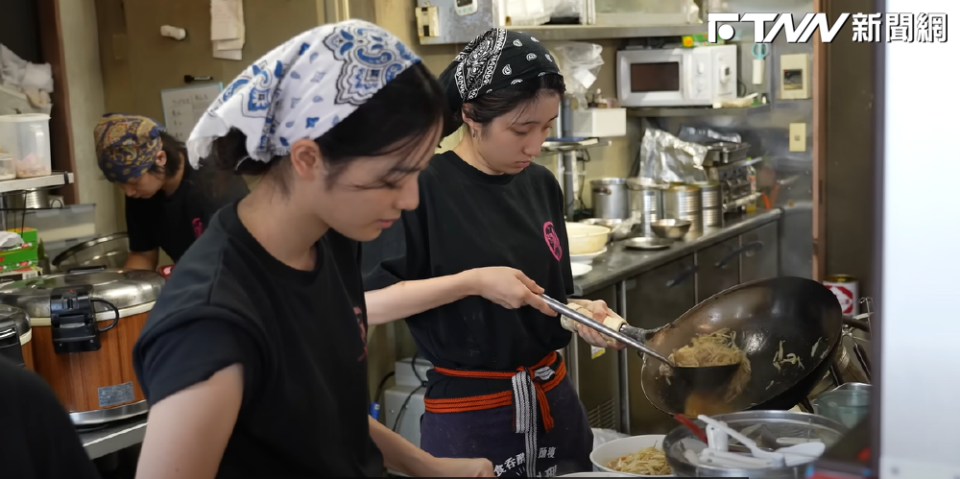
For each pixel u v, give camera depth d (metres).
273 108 0.84
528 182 1.65
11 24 3.09
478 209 1.56
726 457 0.93
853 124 1.72
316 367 0.94
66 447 0.98
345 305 1.02
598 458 1.17
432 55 2.94
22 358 1.78
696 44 3.49
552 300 1.46
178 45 3.08
